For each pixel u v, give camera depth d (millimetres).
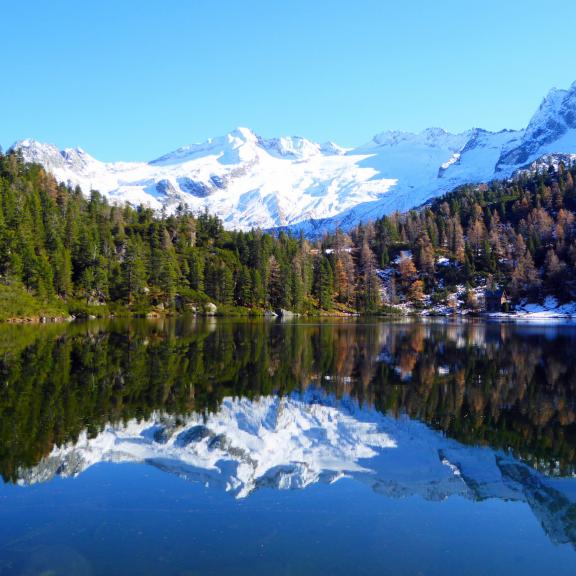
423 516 13977
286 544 12227
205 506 14391
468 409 27156
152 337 66812
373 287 168250
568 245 175375
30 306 99000
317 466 17969
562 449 20312
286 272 155625
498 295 162375
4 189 131500
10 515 13664
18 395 28266
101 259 129375
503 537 12836
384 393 31328
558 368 41594
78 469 17156
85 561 11312
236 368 40438
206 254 171000
